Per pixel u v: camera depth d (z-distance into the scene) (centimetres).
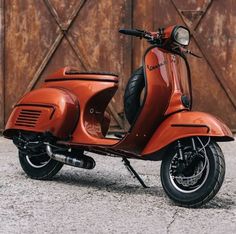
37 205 550
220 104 906
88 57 907
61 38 907
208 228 507
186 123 547
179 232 498
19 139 628
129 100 582
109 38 903
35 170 632
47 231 495
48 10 906
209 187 536
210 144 541
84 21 905
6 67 910
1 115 911
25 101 628
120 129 904
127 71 902
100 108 617
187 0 902
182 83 573
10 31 909
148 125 565
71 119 605
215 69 902
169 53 573
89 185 619
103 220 518
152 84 561
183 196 546
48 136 607
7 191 589
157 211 541
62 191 593
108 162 729
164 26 902
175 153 554
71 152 613
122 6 901
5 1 907
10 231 494
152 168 710
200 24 902
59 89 619
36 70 911
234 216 534
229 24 900
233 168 721
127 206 552
